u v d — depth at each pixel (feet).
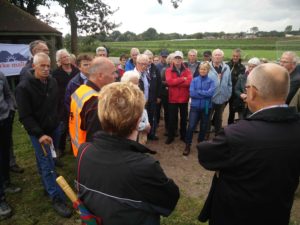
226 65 17.44
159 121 22.09
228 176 5.01
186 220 9.89
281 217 4.86
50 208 10.50
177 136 18.80
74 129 7.99
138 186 3.89
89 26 65.72
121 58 22.99
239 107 17.51
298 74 11.98
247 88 5.16
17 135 18.83
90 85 7.79
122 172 3.93
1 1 41.57
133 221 3.88
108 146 4.16
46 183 10.08
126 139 4.19
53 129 10.48
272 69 4.83
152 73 16.57
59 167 13.67
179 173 13.60
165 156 15.56
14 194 11.37
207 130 17.53
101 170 4.06
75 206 4.36
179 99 16.74
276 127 4.67
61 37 48.98
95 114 7.02
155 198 3.98
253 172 4.65
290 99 11.93
